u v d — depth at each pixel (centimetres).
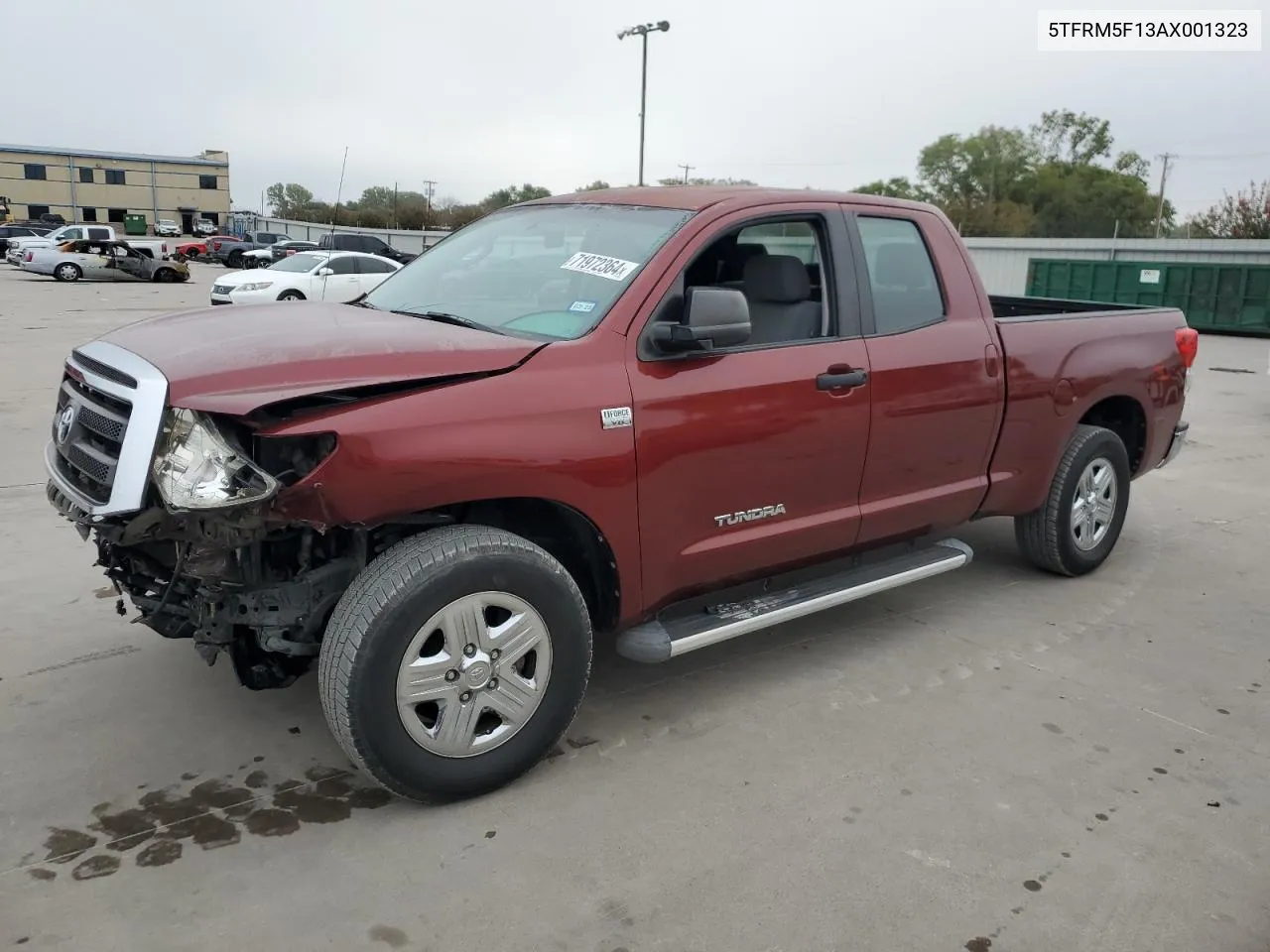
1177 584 532
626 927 255
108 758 329
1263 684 411
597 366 320
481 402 293
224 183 9388
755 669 415
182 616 315
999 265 3072
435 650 296
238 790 312
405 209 7212
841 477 392
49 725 348
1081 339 495
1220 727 373
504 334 332
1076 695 397
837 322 392
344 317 348
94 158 8744
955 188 7269
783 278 375
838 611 485
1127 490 541
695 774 331
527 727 314
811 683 402
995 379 445
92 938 245
